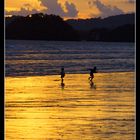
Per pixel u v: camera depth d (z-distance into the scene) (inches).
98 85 1557.6
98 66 2805.1
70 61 3233.3
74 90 1391.5
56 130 771.4
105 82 1686.8
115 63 3014.3
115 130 763.4
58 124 831.7
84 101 1157.7
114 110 994.7
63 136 735.1
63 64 2942.9
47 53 3973.9
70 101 1146.7
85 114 949.2
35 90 1412.4
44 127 779.4
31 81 1814.7
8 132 707.4
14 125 768.3
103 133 745.0
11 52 3902.6
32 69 2456.9
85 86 1531.7
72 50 4534.9
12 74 2252.7
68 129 788.6
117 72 2326.5
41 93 1316.4
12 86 1555.1
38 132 738.2
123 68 2625.5
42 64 2802.7
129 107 1042.7
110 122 840.3
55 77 2053.4
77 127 809.5
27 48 4291.3
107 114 933.2
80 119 898.7
